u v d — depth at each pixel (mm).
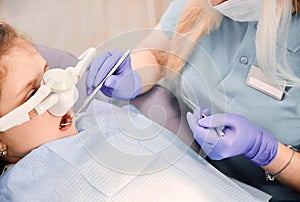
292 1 1031
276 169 1086
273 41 1024
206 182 1021
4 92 931
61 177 956
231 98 1158
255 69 1131
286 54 1072
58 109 940
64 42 2055
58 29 2090
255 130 1062
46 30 2084
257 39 1040
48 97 912
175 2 1303
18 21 2102
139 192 939
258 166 1181
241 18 1106
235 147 1042
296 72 1093
